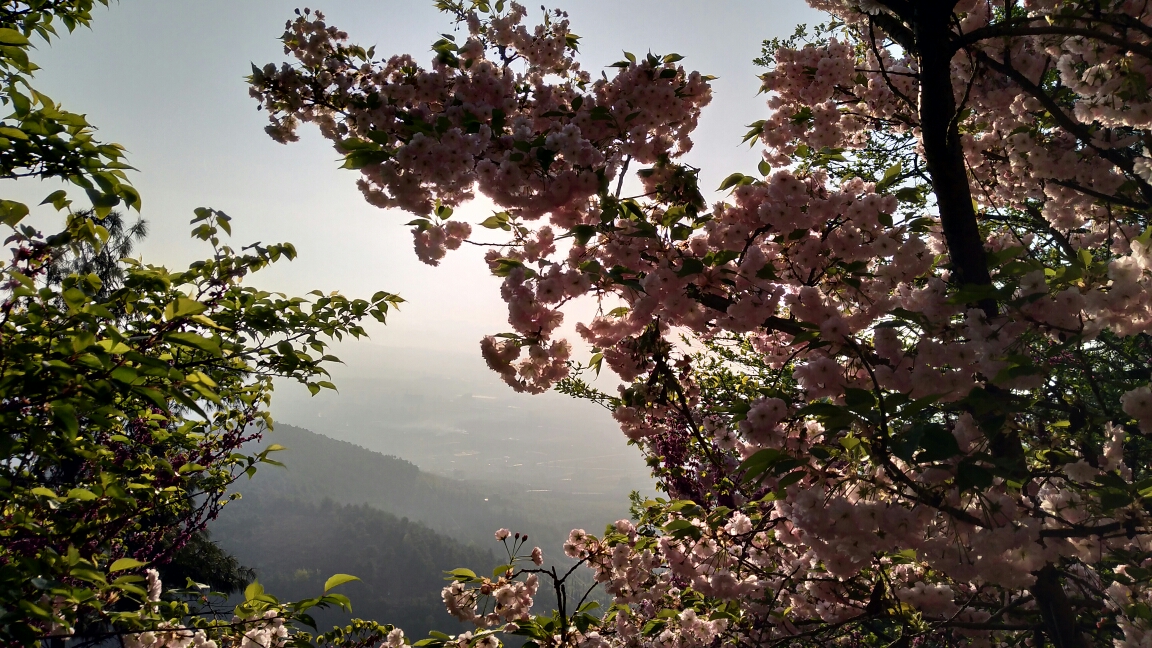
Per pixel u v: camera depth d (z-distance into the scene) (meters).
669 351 3.42
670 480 5.21
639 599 3.96
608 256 3.01
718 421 3.72
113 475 3.92
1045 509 2.46
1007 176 3.70
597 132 3.12
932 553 2.21
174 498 5.32
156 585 3.88
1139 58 2.86
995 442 2.45
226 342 4.14
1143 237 1.98
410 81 3.16
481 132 2.87
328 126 3.42
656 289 2.78
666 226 3.10
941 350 2.22
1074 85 2.92
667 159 3.12
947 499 2.14
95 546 4.30
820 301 2.72
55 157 2.85
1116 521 2.24
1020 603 3.34
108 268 6.86
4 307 2.69
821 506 2.14
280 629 3.40
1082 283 2.18
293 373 4.45
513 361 3.10
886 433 1.79
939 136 2.54
